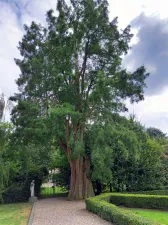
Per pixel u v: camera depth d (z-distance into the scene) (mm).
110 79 11844
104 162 11789
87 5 13016
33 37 14328
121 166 15320
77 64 14172
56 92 13492
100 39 13664
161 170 15547
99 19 13273
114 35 13641
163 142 20797
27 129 12492
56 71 13031
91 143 12438
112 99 12414
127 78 12438
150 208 10750
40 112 13367
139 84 12977
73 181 13586
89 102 13086
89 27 13273
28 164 15109
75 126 13289
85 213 8984
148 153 15305
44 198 15297
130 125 14258
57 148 16594
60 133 12172
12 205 12578
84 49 13953
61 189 17406
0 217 8852
